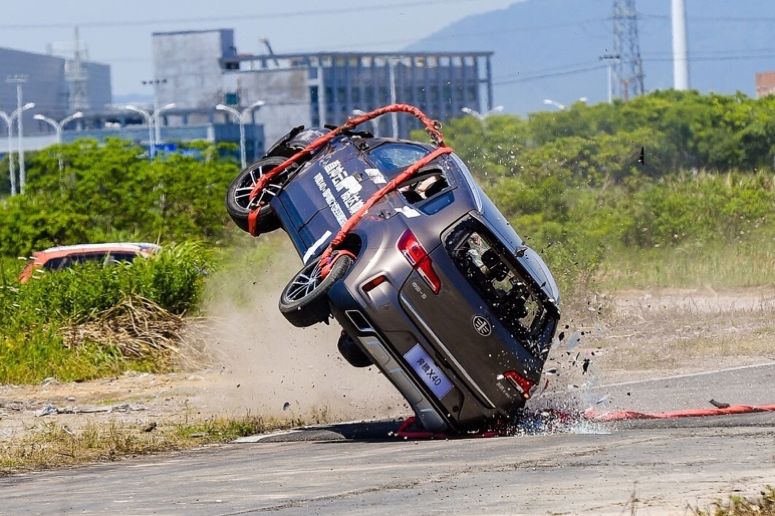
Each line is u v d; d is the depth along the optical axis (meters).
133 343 42.34
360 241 26.00
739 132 105.44
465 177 27.61
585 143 82.19
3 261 54.91
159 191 78.44
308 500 18.19
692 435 23.75
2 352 40.56
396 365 24.83
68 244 73.12
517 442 23.98
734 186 77.25
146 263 46.34
